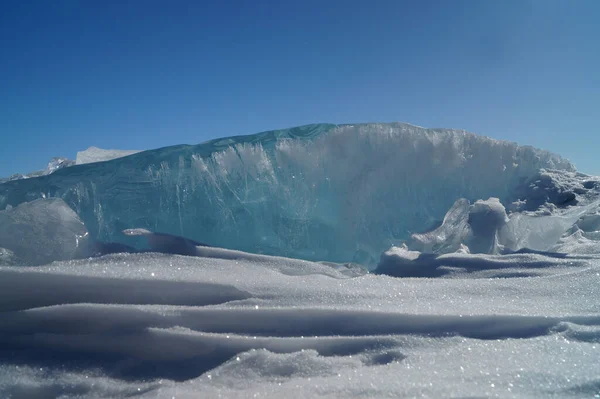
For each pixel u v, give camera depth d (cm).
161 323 224
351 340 223
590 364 201
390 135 495
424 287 291
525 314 249
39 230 321
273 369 199
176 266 287
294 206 454
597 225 464
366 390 177
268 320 234
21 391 185
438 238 439
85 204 396
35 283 245
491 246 435
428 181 493
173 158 438
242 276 278
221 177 440
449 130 518
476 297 280
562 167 579
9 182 404
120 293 249
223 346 215
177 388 184
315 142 478
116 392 185
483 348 219
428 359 208
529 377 188
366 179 470
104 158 530
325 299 258
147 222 407
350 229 457
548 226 463
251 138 480
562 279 306
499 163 523
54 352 209
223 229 426
